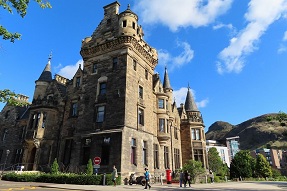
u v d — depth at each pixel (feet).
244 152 252.83
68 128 109.50
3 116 148.05
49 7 36.40
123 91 92.02
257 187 75.05
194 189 63.00
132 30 102.06
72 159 94.73
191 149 143.95
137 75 103.14
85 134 94.99
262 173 250.78
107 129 89.51
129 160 84.64
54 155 110.42
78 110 105.50
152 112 111.75
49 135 113.91
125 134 85.40
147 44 116.47
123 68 96.27
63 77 142.92
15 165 120.67
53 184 70.23
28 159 113.91
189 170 107.65
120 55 99.81
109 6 116.98
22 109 148.97
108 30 109.29
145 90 108.17
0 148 136.67
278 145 553.64
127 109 90.02
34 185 66.18
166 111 121.49
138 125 95.61
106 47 104.88
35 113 119.14
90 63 108.99
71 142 106.52
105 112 93.61
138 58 107.24
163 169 111.24
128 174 81.71
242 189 64.85
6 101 37.52
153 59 119.34
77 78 119.96
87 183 71.51
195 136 149.59
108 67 101.35
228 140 417.08
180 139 149.18
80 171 88.89
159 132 115.03
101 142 88.84
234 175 210.79
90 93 102.68
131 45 101.09
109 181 71.97
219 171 207.21
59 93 124.47
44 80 136.56
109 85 97.50
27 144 115.24
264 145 595.06
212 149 243.40
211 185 87.15
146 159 96.53
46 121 115.44
